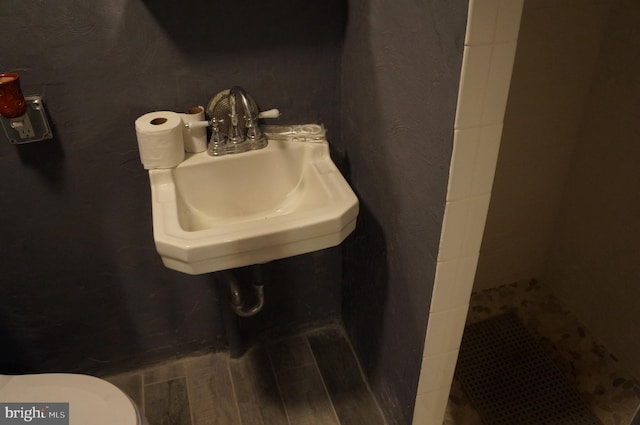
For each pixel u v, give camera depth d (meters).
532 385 1.72
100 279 1.53
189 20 1.23
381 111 1.20
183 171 1.28
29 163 1.28
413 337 1.26
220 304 1.63
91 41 1.18
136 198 1.43
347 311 1.83
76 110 1.25
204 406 1.64
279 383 1.71
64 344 1.61
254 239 1.04
